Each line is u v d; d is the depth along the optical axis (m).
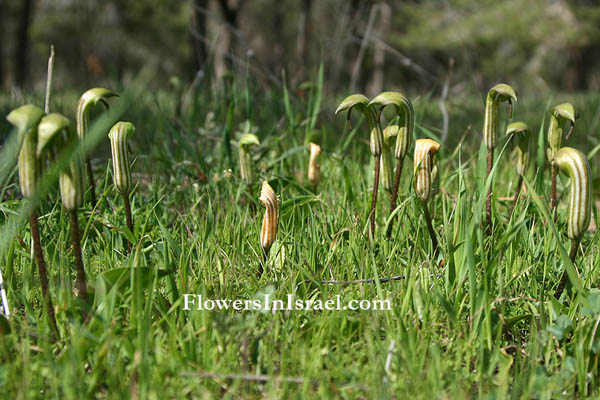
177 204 1.15
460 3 6.24
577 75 7.51
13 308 0.93
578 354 0.87
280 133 1.43
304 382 0.85
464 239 0.94
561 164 0.90
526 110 2.42
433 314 0.91
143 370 0.84
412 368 0.86
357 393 0.86
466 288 0.95
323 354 0.89
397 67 7.28
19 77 6.03
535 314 0.93
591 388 0.87
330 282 0.95
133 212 1.06
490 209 1.02
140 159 1.30
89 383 0.86
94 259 1.00
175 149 1.34
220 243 1.01
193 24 2.08
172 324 0.88
